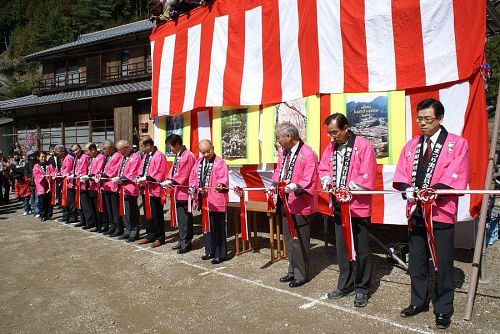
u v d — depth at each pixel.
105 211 7.28
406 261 4.78
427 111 3.09
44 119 17.78
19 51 44.81
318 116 5.27
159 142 7.75
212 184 5.19
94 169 7.31
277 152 5.82
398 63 4.70
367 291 3.73
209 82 6.61
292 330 3.25
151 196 6.12
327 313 3.53
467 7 4.27
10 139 21.50
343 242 3.83
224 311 3.70
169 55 7.45
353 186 3.61
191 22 7.09
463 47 4.29
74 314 3.79
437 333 3.06
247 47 6.15
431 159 3.14
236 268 4.98
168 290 4.31
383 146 4.82
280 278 4.51
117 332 3.37
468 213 4.23
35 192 9.53
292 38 5.59
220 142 6.64
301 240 4.18
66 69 18.03
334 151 3.84
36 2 54.16
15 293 4.43
